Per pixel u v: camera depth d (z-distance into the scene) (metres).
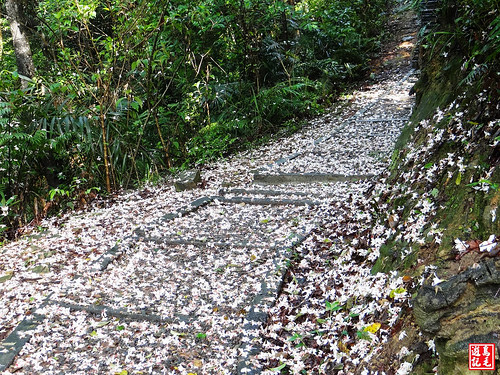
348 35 10.17
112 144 5.61
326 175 4.97
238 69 8.10
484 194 1.96
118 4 5.49
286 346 2.42
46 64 6.87
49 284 3.33
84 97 5.84
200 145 6.52
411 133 3.64
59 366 2.45
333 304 2.38
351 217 3.66
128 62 5.77
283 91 7.79
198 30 7.11
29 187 5.19
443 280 1.63
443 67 3.48
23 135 4.57
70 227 4.46
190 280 3.25
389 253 2.46
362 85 9.45
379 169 4.82
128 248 3.83
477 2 2.52
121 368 2.39
